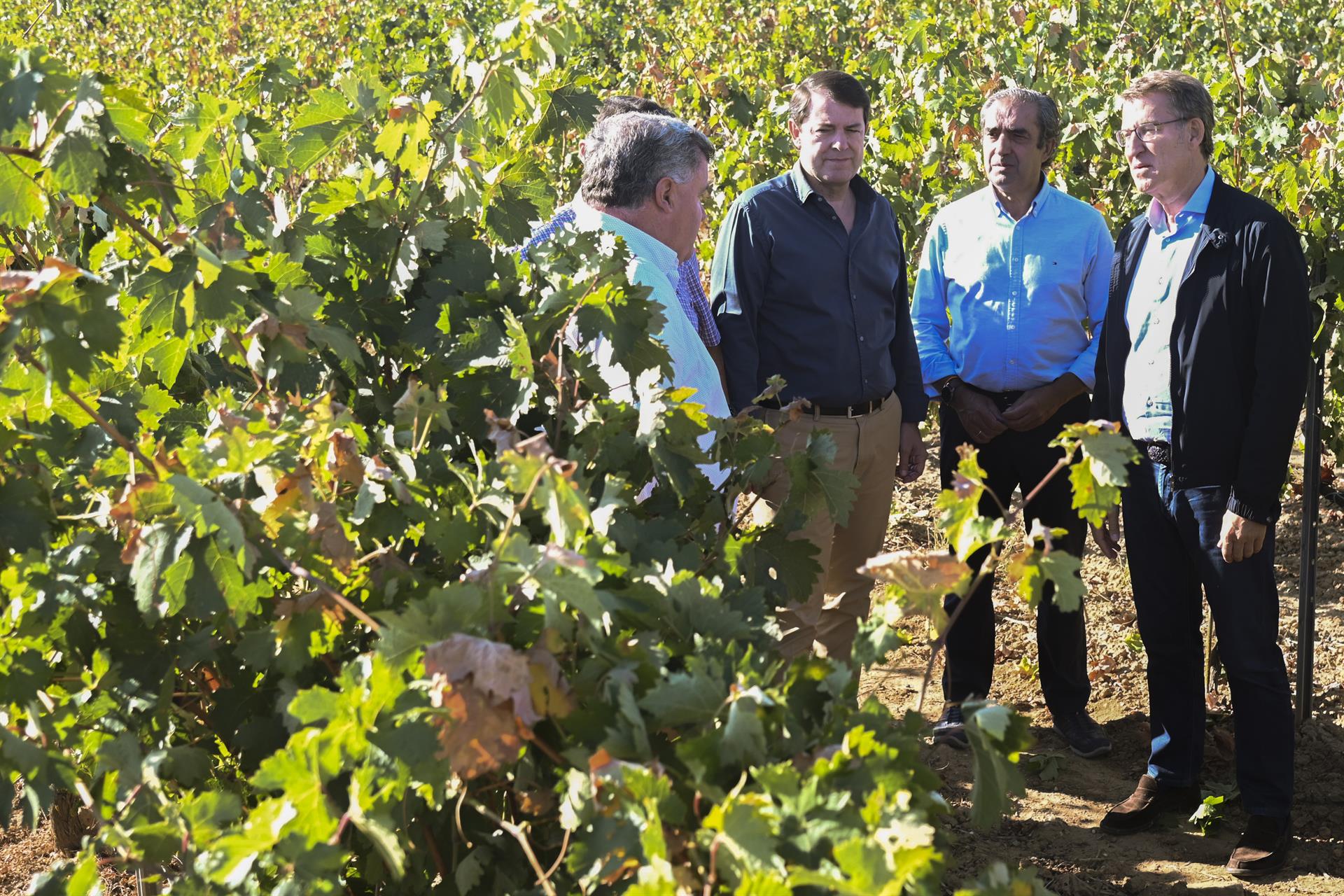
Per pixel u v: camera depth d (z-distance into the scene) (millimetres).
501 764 1250
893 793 1158
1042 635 3943
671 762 1309
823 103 3486
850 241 3590
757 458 2010
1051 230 3836
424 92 2543
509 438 1615
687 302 3398
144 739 1619
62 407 1742
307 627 1480
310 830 1220
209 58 13125
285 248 1935
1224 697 4227
